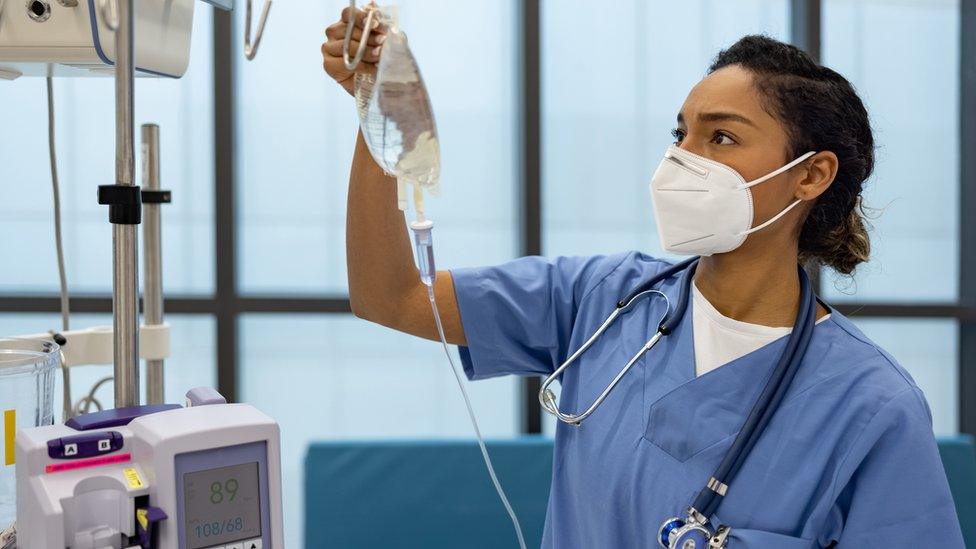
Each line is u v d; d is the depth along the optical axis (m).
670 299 1.16
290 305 2.71
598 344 1.18
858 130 1.07
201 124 2.76
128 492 0.74
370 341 2.89
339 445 2.21
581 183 2.92
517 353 1.23
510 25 2.85
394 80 0.77
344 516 2.16
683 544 0.98
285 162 2.82
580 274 1.25
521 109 2.75
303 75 2.80
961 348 3.04
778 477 1.01
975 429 3.00
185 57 1.12
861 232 1.14
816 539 1.02
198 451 0.75
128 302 0.86
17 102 2.70
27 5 0.97
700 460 1.04
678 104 2.91
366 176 1.04
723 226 1.03
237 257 2.76
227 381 2.72
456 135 2.87
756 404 1.03
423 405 2.92
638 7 2.88
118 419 0.80
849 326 1.10
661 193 1.05
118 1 0.82
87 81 2.72
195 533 0.75
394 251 1.10
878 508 0.98
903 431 0.99
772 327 1.09
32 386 0.94
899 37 2.95
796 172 1.03
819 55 2.80
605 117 2.90
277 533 0.78
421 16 2.83
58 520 0.71
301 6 2.78
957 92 2.99
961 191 3.00
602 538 1.08
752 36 1.09
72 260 2.76
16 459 0.77
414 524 2.18
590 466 1.11
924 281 3.03
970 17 2.92
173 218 2.78
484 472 2.22
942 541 0.97
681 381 1.08
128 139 0.84
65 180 2.74
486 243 2.90
